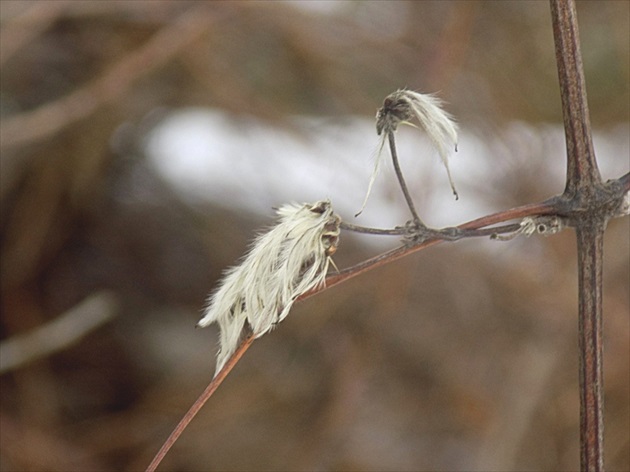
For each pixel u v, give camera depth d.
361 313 0.85
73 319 0.87
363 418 0.85
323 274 0.40
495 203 0.85
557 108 0.89
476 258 0.82
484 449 0.79
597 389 0.41
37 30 0.82
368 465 0.82
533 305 0.81
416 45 0.87
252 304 0.39
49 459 0.82
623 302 0.79
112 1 0.82
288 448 0.84
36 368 0.87
